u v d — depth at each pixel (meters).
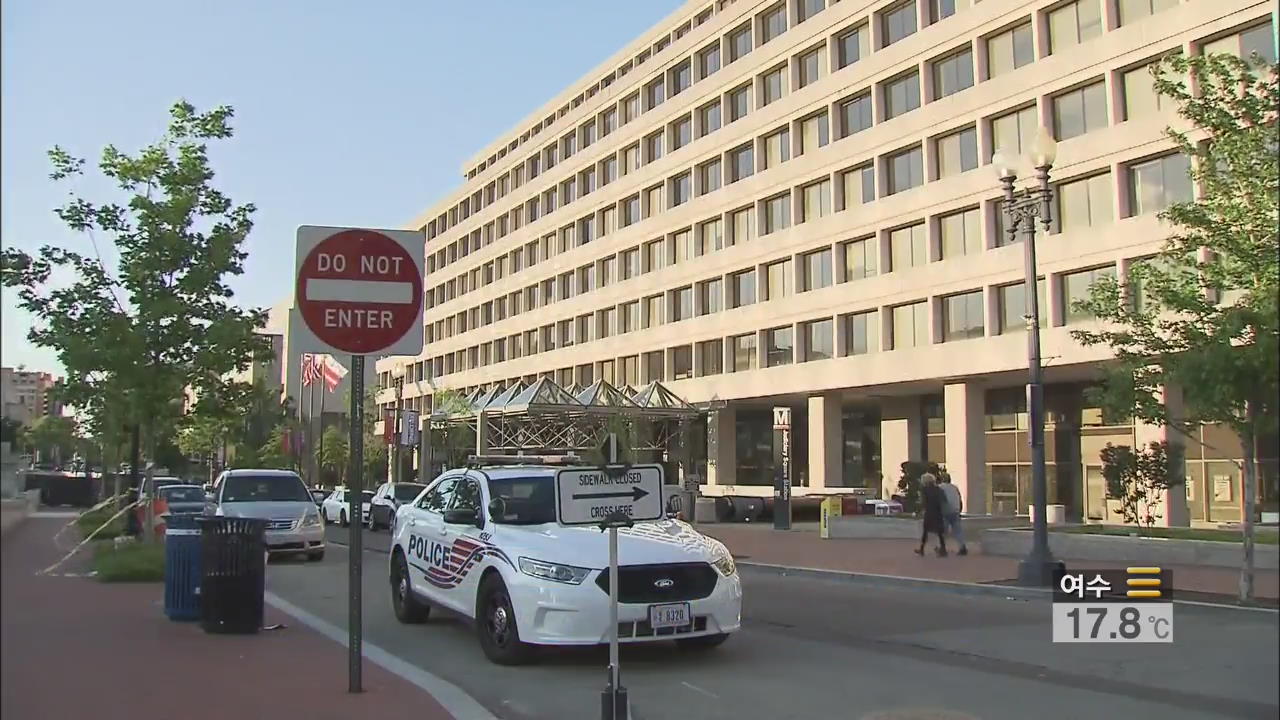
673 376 52.84
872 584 17.36
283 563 20.72
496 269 75.25
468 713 7.23
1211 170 15.09
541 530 9.71
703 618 9.09
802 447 50.72
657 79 55.81
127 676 7.97
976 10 36.22
